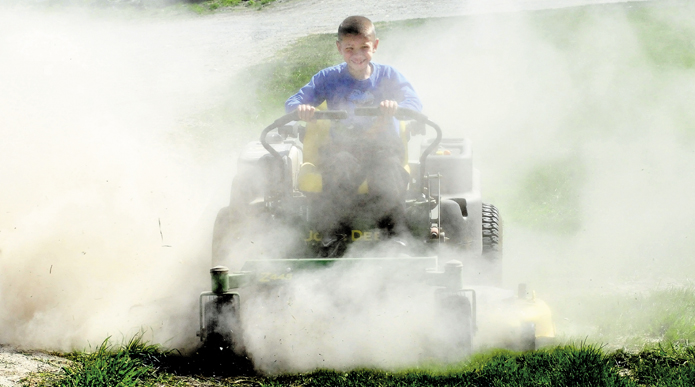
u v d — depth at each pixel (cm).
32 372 1463
